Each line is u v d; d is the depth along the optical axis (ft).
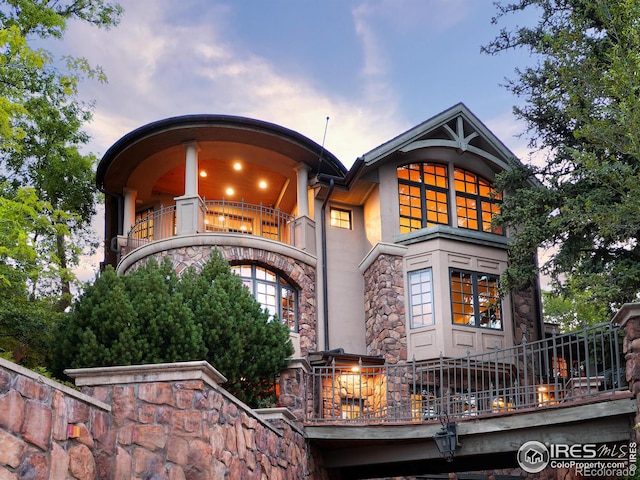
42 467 21.59
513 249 56.13
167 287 43.70
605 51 52.34
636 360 32.45
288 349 44.88
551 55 48.11
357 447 43.21
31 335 46.80
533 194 56.03
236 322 43.70
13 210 38.34
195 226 60.85
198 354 41.39
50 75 58.13
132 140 63.26
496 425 37.99
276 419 36.65
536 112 58.49
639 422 32.04
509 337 62.03
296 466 38.24
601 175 43.65
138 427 26.45
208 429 26.53
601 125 40.40
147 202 73.10
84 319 42.37
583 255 55.42
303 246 64.39
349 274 66.80
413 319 61.41
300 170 66.95
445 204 67.15
